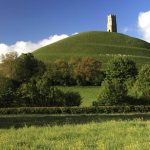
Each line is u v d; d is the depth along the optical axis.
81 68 122.62
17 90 71.56
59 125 28.62
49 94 71.62
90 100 95.56
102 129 24.86
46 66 128.38
